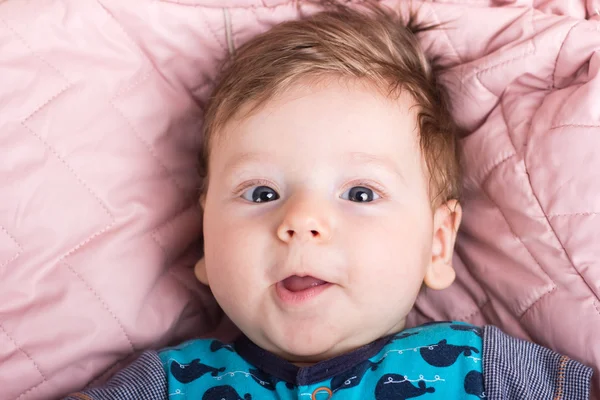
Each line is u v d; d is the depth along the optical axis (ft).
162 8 3.76
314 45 3.63
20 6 3.54
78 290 3.47
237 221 3.31
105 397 3.24
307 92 3.37
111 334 3.53
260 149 3.34
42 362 3.36
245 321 3.35
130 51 3.75
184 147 3.92
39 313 3.37
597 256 3.35
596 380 3.31
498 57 3.73
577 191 3.41
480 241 3.84
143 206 3.70
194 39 3.87
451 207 3.75
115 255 3.58
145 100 3.76
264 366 3.38
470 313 3.92
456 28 3.89
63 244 3.47
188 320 3.92
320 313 3.19
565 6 3.85
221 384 3.35
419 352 3.35
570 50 3.61
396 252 3.27
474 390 3.21
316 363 3.31
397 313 3.40
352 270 3.16
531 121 3.66
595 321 3.34
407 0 3.96
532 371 3.31
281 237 3.10
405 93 3.50
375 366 3.34
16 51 3.49
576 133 3.44
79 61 3.61
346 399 3.20
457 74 3.86
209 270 3.43
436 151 3.62
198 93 3.99
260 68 3.56
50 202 3.46
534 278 3.55
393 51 3.72
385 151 3.34
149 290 3.69
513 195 3.62
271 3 3.97
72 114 3.56
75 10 3.60
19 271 3.37
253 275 3.22
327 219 3.17
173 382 3.39
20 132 3.45
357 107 3.35
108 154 3.62
